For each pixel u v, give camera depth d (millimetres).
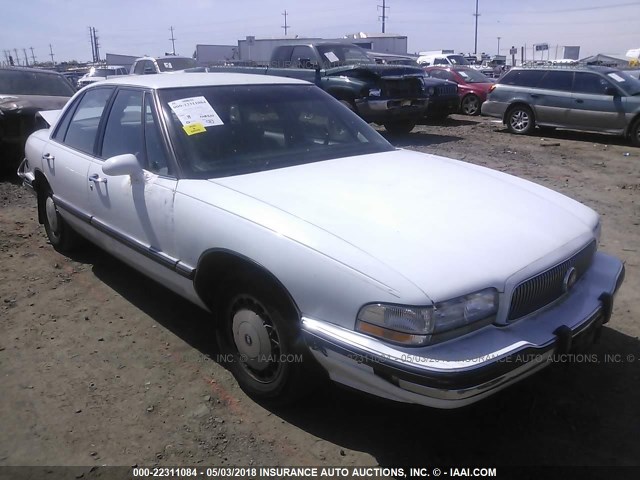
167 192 3238
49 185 4816
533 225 2848
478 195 3137
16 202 7121
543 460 2654
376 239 2527
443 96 14164
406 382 2256
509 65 42719
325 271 2461
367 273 2355
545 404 3045
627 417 2936
